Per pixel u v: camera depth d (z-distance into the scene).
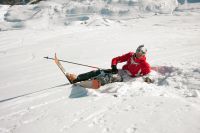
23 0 61.72
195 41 14.44
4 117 4.95
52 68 10.48
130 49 13.41
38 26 46.62
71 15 53.16
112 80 6.04
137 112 4.16
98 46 15.00
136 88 5.39
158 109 4.15
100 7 54.91
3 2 61.19
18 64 12.42
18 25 46.47
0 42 19.45
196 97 4.71
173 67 6.70
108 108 4.51
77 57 12.50
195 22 25.75
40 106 5.18
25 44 18.31
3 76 10.15
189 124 3.59
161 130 3.53
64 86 6.39
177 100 4.47
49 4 57.47
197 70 6.23
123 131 3.65
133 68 6.36
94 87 5.78
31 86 7.80
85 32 21.98
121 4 55.09
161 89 5.35
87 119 4.19
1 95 7.27
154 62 8.70
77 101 5.07
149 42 15.09
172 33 18.73
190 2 54.84
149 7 53.41
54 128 4.04
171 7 53.22
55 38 19.78
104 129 3.79
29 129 4.15
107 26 26.34
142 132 3.55
